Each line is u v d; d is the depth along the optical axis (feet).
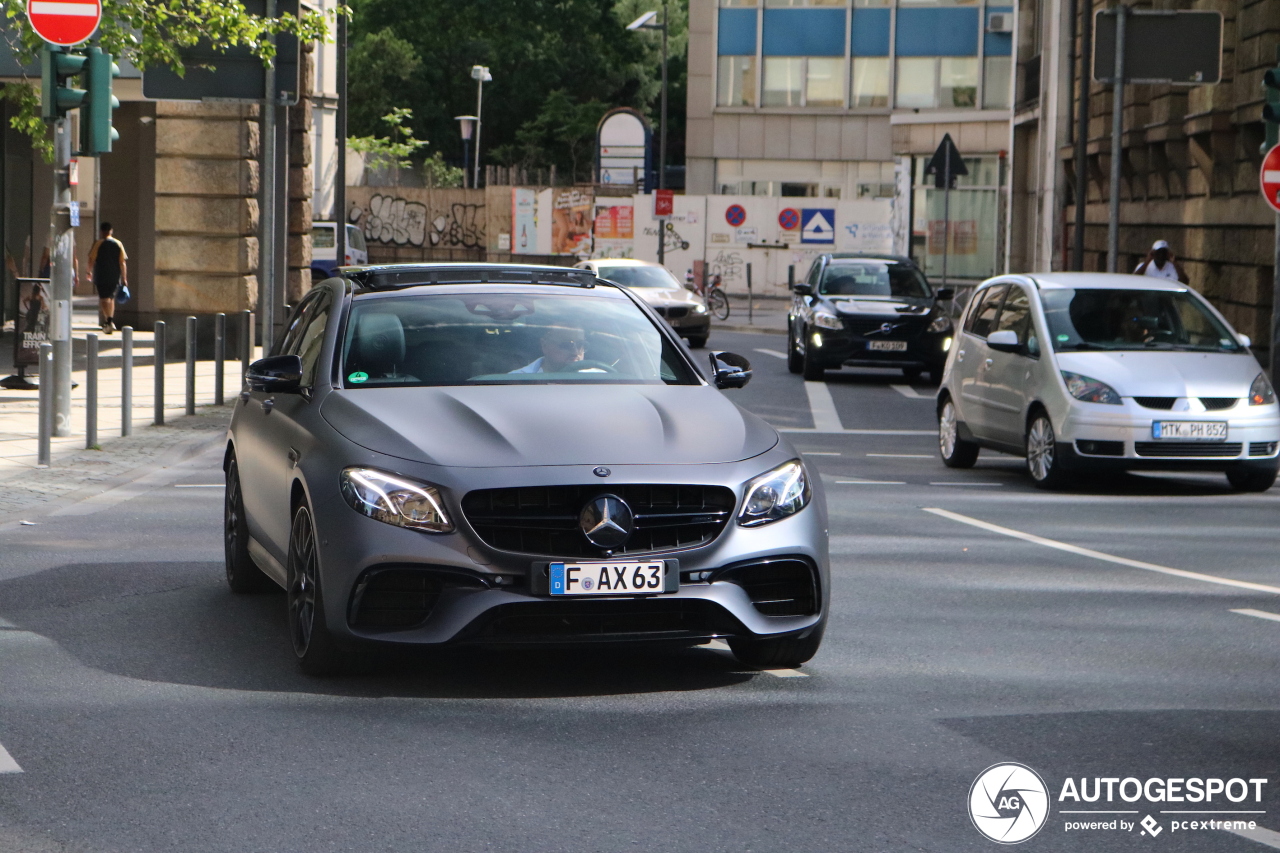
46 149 64.23
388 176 240.12
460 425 21.86
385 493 20.88
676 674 22.63
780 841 15.56
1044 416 45.27
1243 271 84.53
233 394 66.69
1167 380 44.04
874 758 18.40
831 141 205.26
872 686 21.94
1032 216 135.95
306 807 16.53
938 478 47.93
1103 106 109.81
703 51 207.10
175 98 60.08
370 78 275.39
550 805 16.62
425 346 24.73
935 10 200.85
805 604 21.94
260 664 23.06
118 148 97.91
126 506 38.93
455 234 203.41
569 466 20.84
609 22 293.23
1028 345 46.70
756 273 178.09
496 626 20.71
